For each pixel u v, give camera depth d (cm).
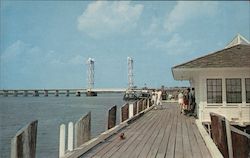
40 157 1417
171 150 948
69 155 793
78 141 914
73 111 4462
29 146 632
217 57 1825
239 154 830
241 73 1784
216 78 1797
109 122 1320
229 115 1777
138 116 2059
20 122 3016
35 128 671
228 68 1741
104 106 5853
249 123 1730
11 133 2292
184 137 1206
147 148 979
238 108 1777
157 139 1155
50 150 1560
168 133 1319
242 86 1783
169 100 4966
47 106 6025
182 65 1803
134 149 962
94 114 3666
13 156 575
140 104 2377
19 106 6059
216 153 834
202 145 1033
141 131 1380
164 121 1819
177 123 1711
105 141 1108
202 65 1770
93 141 997
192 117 2086
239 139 831
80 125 934
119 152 916
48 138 1928
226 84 1792
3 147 1759
